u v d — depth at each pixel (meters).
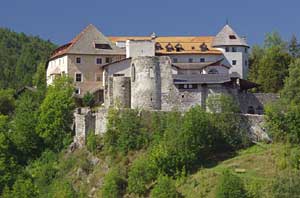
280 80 149.38
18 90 175.75
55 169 127.25
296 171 107.00
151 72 129.50
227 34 156.50
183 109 128.88
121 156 122.75
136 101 130.00
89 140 127.00
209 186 109.69
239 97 132.50
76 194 118.62
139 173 115.94
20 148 134.75
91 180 121.25
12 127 141.00
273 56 152.12
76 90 148.62
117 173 117.75
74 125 133.88
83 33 154.00
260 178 108.69
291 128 117.44
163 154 116.00
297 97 123.31
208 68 149.38
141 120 125.94
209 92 129.25
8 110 158.62
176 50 153.38
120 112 127.06
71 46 151.38
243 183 105.94
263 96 132.88
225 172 108.00
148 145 122.88
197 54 153.00
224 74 139.38
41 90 152.50
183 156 116.31
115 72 143.12
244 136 121.56
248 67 158.62
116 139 125.31
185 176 114.50
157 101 129.38
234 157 118.00
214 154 119.62
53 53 164.25
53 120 134.62
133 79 130.75
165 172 115.56
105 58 151.62
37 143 135.38
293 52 171.50
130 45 148.12
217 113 122.56
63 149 131.62
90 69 150.88
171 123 122.88
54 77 148.75
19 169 130.50
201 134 118.81
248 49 159.88
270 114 120.25
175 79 130.12
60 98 136.00
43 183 125.44
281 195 99.50
